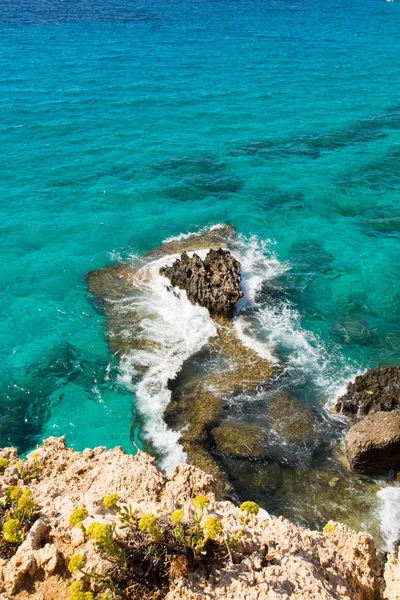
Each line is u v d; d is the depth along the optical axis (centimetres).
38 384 2470
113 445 2188
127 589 941
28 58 7450
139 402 2372
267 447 2162
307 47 8888
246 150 4850
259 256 3388
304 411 2330
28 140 4888
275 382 2475
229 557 997
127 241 3516
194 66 7425
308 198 4075
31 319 2845
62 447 1491
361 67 7694
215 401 2364
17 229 3584
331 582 1043
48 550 997
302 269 3281
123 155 4672
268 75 7138
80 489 1285
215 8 12794
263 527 1126
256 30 10244
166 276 3114
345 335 2780
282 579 973
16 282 3116
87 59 7562
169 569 970
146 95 6169
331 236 3628
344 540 1200
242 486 2020
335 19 11881
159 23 10506
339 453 2153
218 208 3922
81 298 3005
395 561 1323
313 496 1989
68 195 4016
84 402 2383
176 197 4053
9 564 988
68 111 5591
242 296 2911
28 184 4141
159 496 1235
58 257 3334
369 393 2311
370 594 1131
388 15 12788
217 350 2645
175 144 4922
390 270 3288
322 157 4769
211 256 3088
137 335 2727
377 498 1981
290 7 13500
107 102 5900
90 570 965
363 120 5656
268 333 2764
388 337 2778
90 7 11962
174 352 2627
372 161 4700
